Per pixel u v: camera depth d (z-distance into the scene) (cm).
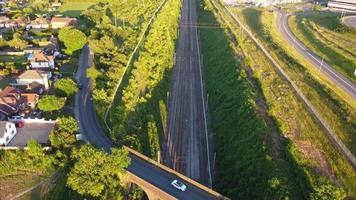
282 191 8506
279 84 13375
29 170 9481
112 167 8694
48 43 17925
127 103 12250
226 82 14525
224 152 11106
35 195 8694
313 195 7975
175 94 15250
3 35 19588
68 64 16138
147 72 14612
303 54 17038
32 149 9575
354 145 9931
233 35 19312
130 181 9275
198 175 10719
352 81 13938
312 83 13500
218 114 13088
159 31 18812
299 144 9944
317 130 10562
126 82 13775
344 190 8419
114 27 19538
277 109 11631
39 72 14112
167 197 8400
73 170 8619
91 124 11456
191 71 17462
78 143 10338
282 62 15750
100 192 8512
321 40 18712
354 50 16862
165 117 13425
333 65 15612
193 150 11831
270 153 9631
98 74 14062
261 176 9219
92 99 12812
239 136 11050
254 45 17938
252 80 13888
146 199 9556
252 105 11819
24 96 12606
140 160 9644
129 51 16388
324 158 9444
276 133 10488
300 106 11844
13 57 16788
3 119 11381
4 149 9994
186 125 13150
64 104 12344
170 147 11931
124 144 10375
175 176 9106
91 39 17912
